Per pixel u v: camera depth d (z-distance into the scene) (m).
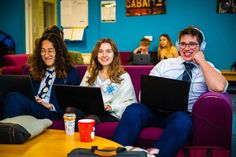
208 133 2.45
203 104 2.43
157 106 2.59
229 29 6.83
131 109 2.55
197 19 6.89
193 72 2.77
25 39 7.71
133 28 7.13
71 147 1.89
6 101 2.65
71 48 7.32
